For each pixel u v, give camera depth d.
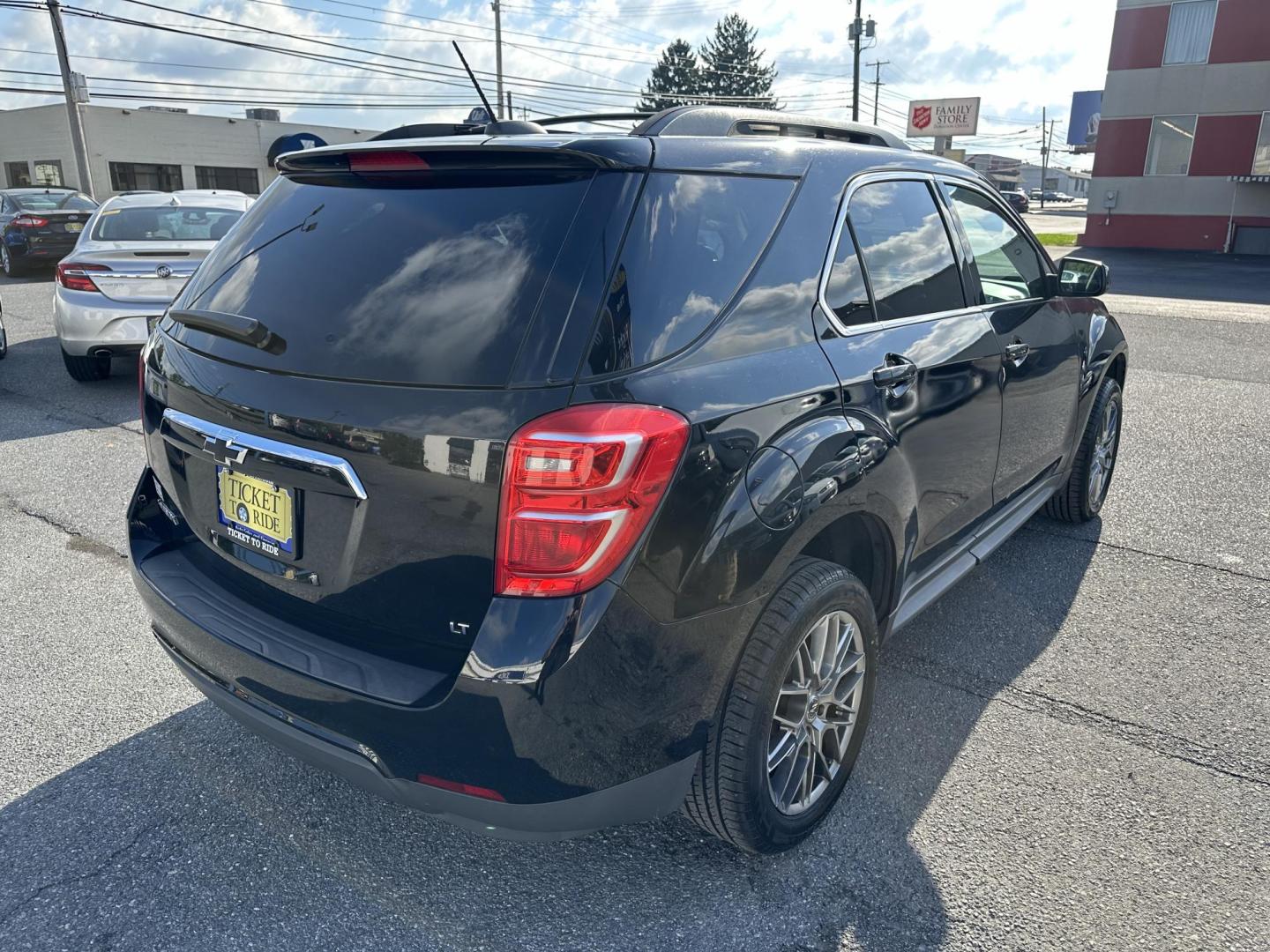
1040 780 2.74
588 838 2.51
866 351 2.49
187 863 2.41
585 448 1.75
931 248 3.00
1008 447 3.40
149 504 2.67
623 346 1.86
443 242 2.03
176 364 2.37
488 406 1.80
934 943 2.14
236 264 2.40
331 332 2.04
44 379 8.20
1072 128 52.28
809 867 2.39
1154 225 29.67
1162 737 2.96
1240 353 9.87
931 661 3.43
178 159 40.44
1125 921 2.20
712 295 2.08
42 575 4.18
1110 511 4.98
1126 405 7.41
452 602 1.88
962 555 3.31
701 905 2.27
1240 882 2.33
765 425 2.08
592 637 1.80
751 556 2.01
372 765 1.94
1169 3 28.09
